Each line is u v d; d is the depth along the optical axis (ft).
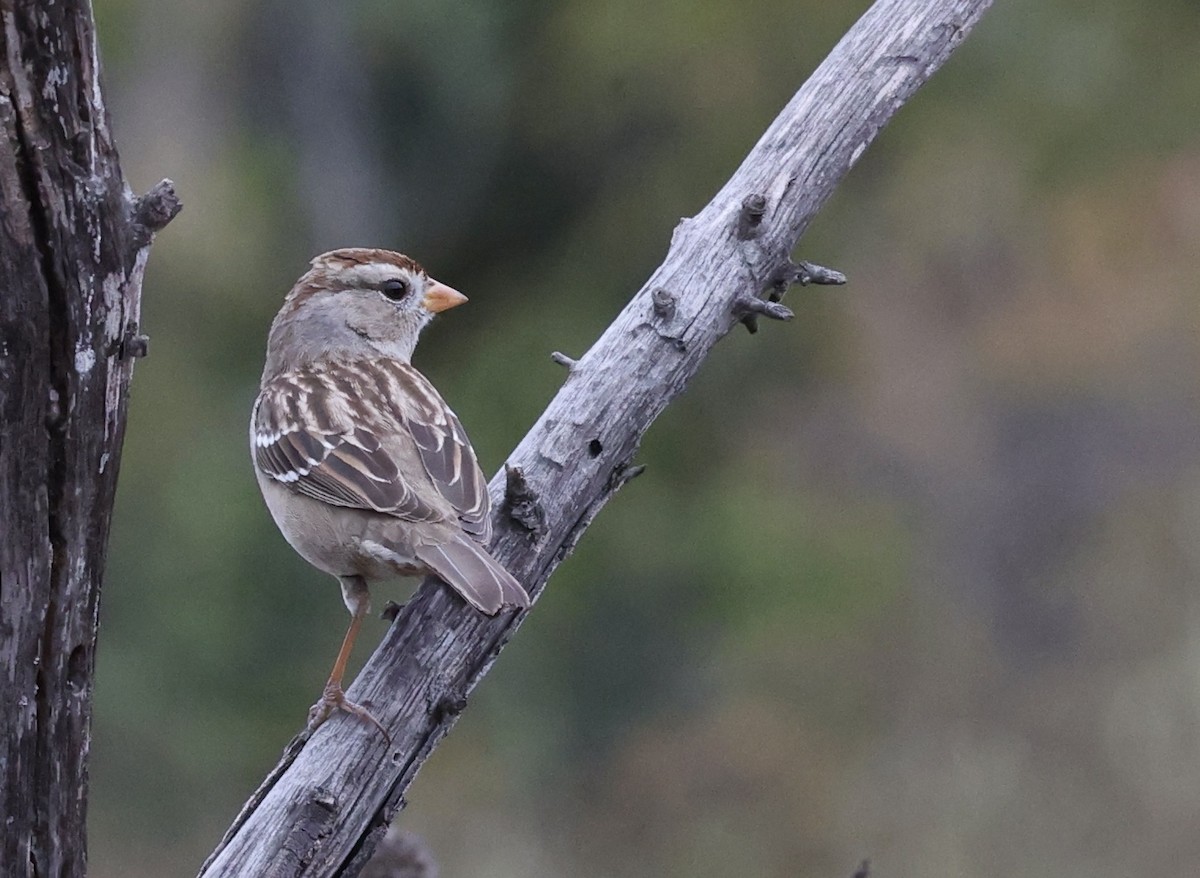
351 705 18.28
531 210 48.78
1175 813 50.49
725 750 49.80
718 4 47.26
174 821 41.50
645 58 47.24
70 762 16.20
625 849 47.21
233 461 43.06
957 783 51.19
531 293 48.98
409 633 18.85
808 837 48.78
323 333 25.36
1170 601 58.70
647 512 45.50
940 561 58.85
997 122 53.47
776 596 45.88
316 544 21.25
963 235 57.36
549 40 47.67
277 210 47.44
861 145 21.56
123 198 15.05
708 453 47.67
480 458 44.19
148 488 42.34
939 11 21.91
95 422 15.44
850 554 48.16
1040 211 57.52
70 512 15.56
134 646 41.06
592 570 44.96
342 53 47.80
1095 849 49.83
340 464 21.08
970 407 60.70
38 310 14.82
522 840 46.50
